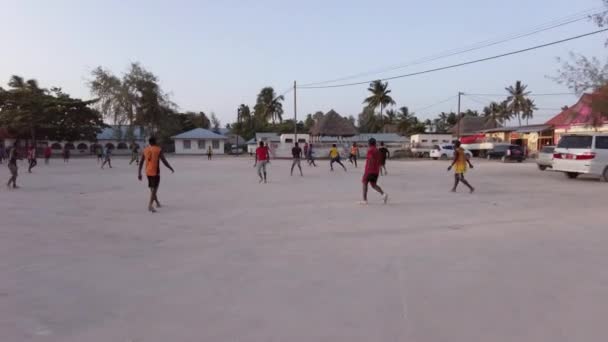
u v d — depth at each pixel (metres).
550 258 5.80
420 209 10.14
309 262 5.64
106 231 7.61
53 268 5.35
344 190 14.18
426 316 3.89
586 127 25.52
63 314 3.95
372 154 10.93
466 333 3.55
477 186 15.51
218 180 18.08
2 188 14.73
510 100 70.50
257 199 11.92
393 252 6.15
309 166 29.70
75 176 20.22
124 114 53.91
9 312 3.99
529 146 50.31
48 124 51.50
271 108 78.12
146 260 5.73
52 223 8.34
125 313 3.97
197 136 64.62
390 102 73.88
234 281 4.87
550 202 11.30
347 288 4.64
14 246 6.44
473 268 5.36
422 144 59.03
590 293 4.48
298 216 9.18
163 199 11.91
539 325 3.70
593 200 11.67
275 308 4.09
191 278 4.98
